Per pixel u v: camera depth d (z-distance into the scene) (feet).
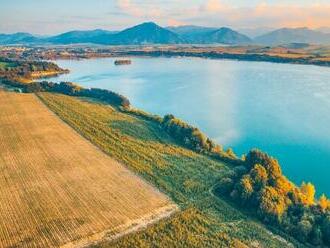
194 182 264.31
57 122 414.21
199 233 202.80
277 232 207.62
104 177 270.67
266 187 233.14
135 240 195.42
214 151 323.57
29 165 292.20
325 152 364.38
